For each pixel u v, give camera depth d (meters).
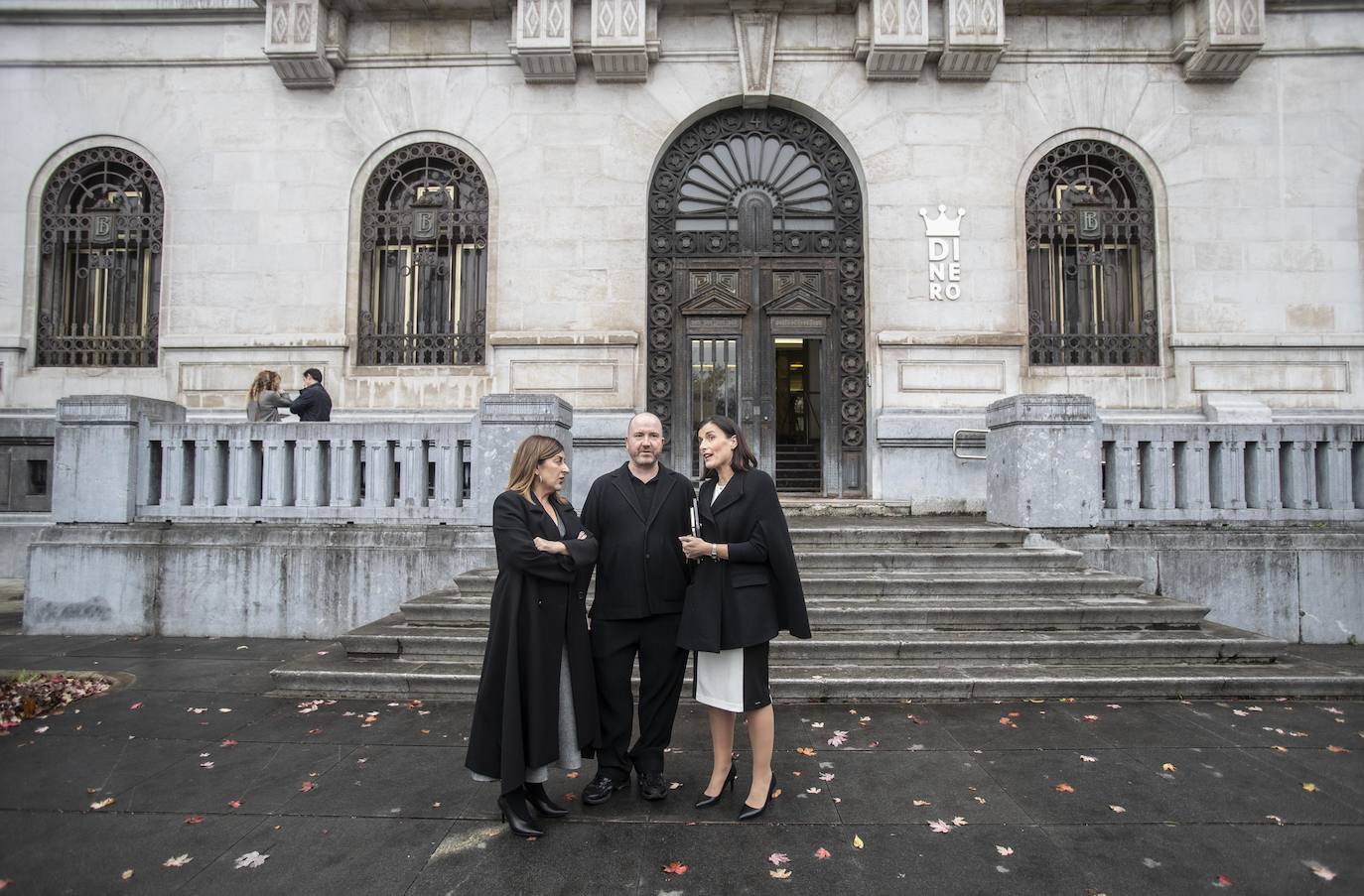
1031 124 11.11
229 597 7.47
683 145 11.58
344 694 5.45
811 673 5.48
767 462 11.30
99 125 11.34
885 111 11.16
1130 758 4.25
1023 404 7.54
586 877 3.04
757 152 11.59
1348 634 7.20
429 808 3.66
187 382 11.05
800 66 11.24
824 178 11.54
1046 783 3.92
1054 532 7.41
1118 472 7.63
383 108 11.29
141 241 11.39
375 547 7.40
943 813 3.58
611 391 10.93
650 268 11.47
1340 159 10.96
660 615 3.74
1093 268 11.23
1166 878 3.02
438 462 7.66
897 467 10.70
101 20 11.29
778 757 4.27
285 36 10.80
